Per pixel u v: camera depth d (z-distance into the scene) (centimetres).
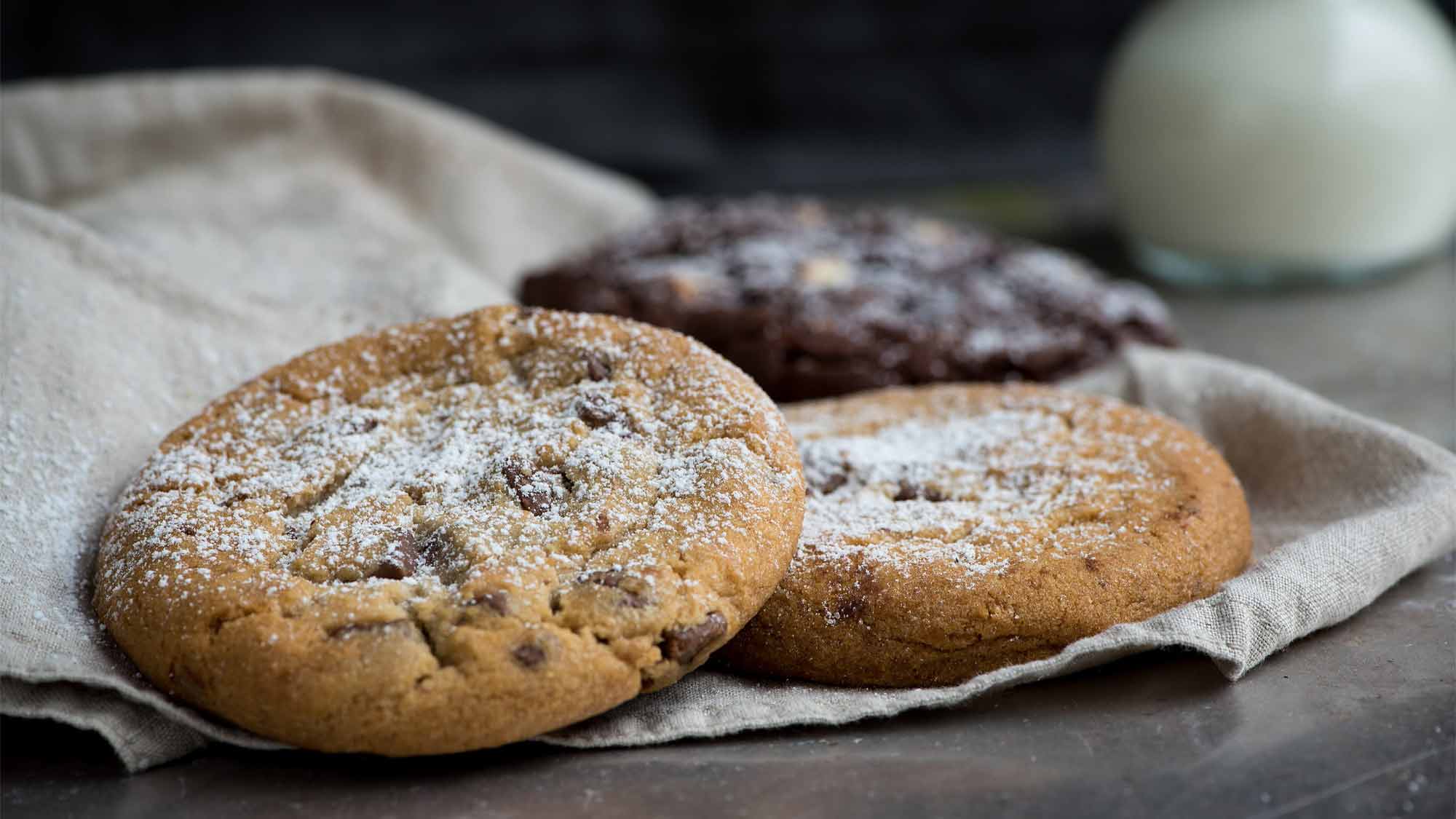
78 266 50
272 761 44
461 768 44
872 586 45
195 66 71
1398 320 61
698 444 46
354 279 54
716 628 44
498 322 48
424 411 47
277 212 58
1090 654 45
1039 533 46
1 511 47
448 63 75
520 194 63
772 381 54
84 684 44
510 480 45
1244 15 63
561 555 44
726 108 82
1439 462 48
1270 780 43
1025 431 49
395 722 43
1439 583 48
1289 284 65
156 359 50
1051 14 83
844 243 60
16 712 44
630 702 45
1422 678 45
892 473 48
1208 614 45
